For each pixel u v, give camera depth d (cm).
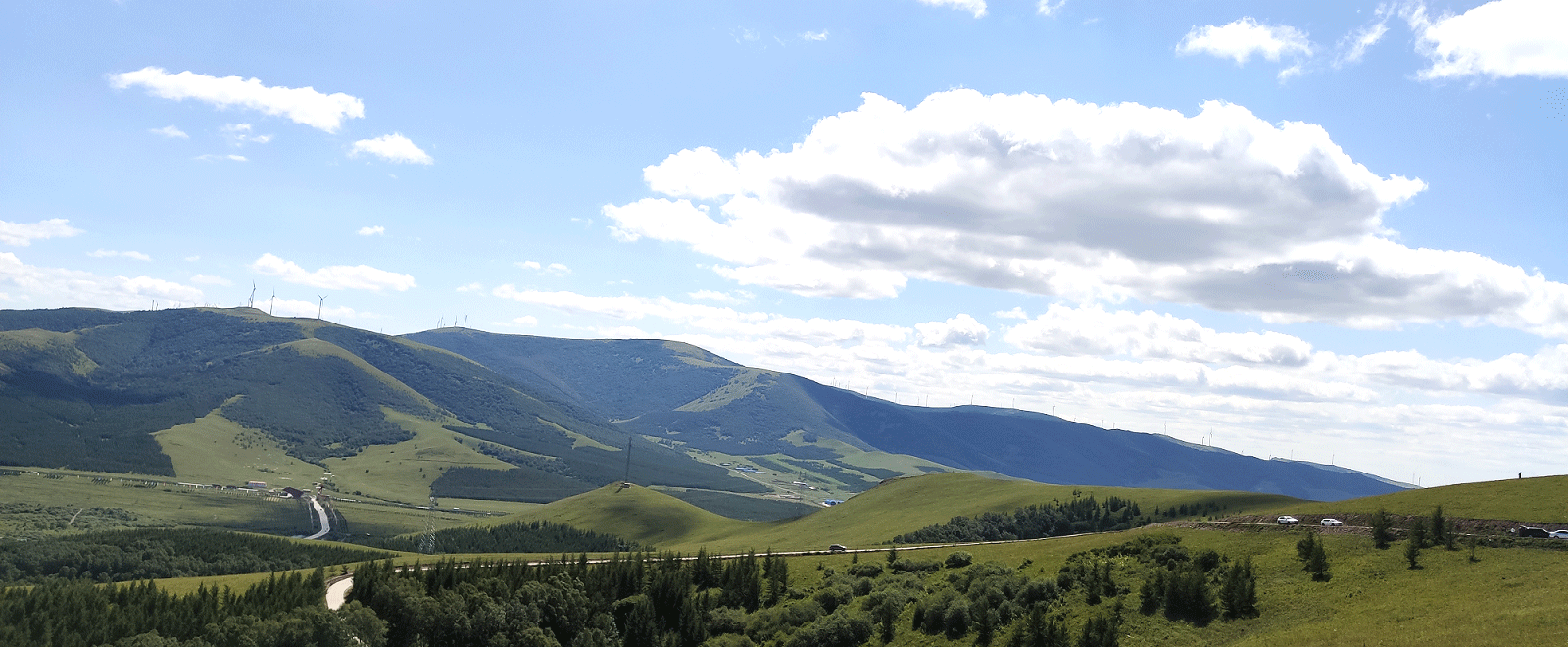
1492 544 13788
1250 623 12800
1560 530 13712
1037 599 15050
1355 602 12569
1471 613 10875
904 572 18775
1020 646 13588
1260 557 15125
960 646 14238
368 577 16375
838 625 15600
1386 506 16962
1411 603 11912
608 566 19412
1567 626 9631
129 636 12631
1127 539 18212
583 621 17300
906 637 15012
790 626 16625
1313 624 12050
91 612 13312
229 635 13000
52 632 12481
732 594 18612
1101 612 14025
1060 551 18012
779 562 19788
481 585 17025
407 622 15375
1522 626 9925
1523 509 15062
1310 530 15925
